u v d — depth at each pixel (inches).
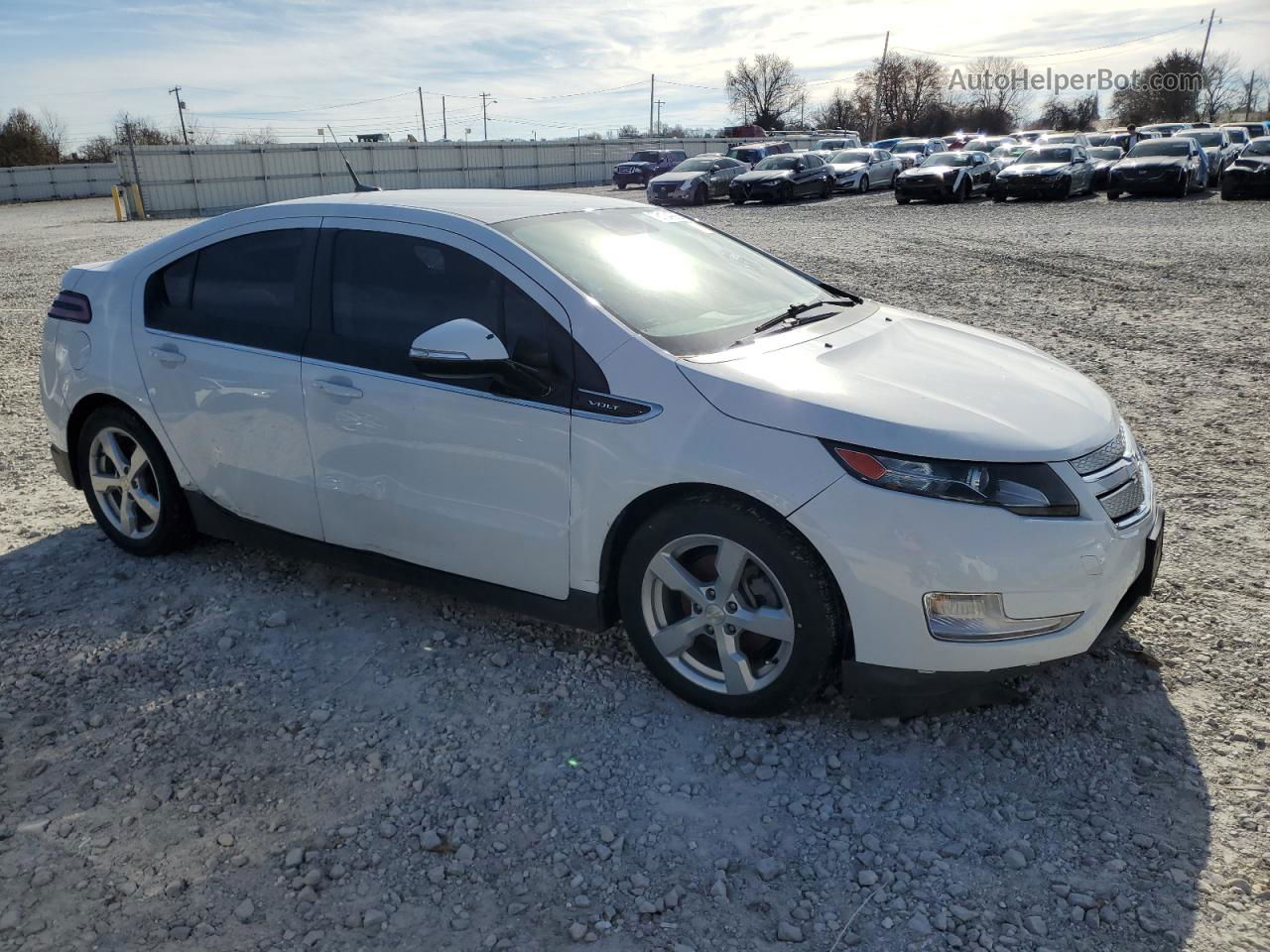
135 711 131.3
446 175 1800.0
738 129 2491.4
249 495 159.0
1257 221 727.7
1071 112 3383.4
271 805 112.8
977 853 104.0
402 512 142.3
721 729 125.6
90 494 181.3
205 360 156.9
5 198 2150.6
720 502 118.8
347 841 107.1
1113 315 394.0
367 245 145.9
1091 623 116.0
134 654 145.6
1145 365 310.7
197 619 155.6
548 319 129.6
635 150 2091.5
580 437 125.1
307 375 146.3
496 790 115.0
